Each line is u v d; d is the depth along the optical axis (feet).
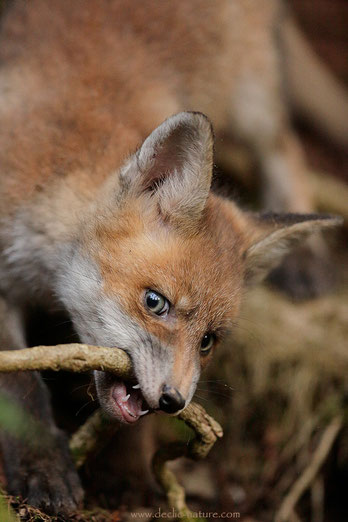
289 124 40.68
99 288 20.38
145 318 19.77
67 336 24.76
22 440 20.31
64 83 26.05
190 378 19.57
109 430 20.21
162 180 21.08
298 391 30.14
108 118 25.55
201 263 20.65
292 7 51.75
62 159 23.63
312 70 44.37
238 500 28.48
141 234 20.67
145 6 30.91
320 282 34.55
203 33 32.55
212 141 19.65
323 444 29.19
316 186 40.27
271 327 31.32
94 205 22.08
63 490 19.61
